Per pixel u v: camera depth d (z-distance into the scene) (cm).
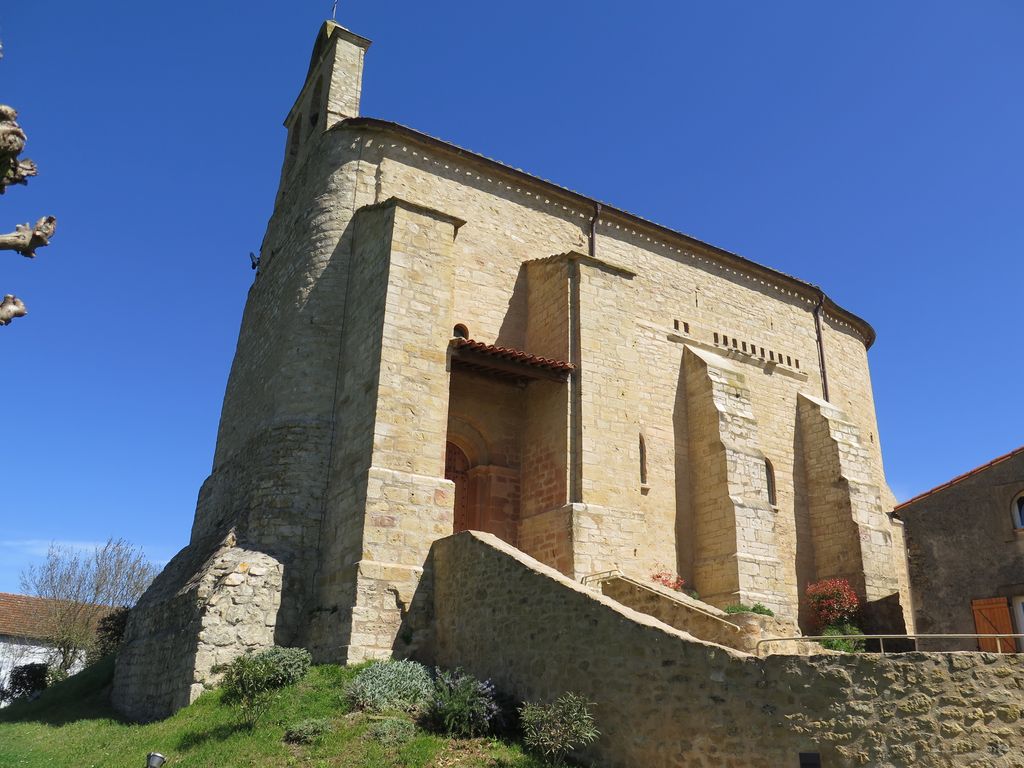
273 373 2044
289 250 2247
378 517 1559
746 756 951
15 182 641
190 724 1298
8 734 1656
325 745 1121
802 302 2989
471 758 1063
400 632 1499
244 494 1927
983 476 1833
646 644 1070
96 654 3647
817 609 2342
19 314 625
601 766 1054
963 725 882
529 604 1265
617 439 1966
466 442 2064
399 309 1762
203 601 1541
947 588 1812
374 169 2166
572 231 2448
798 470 2667
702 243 2695
